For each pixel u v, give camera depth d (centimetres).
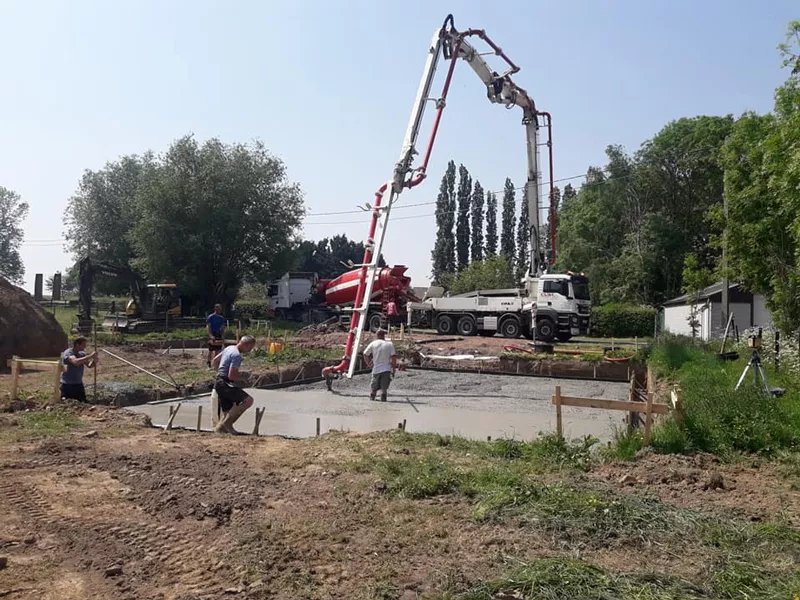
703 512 599
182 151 4512
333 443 905
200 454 832
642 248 4797
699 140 4838
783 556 498
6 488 683
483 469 736
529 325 3028
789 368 1428
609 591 428
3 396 1200
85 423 1021
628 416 1109
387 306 3234
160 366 1991
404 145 1927
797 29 1310
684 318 3350
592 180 5266
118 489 685
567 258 5091
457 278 6344
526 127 2581
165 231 4391
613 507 580
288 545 528
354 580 464
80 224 5466
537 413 1385
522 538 538
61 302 5478
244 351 1084
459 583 450
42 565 496
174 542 542
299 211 4888
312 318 4106
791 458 798
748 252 1689
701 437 858
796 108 1370
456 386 1808
